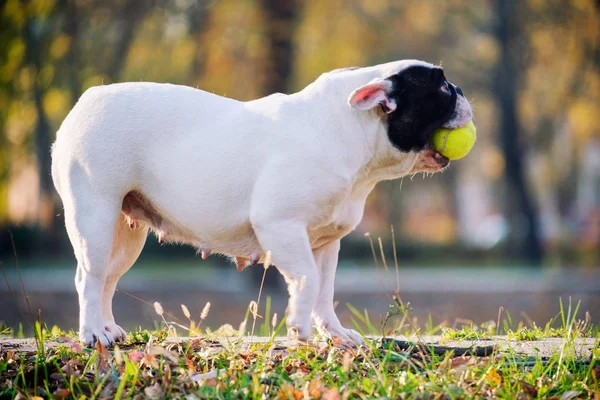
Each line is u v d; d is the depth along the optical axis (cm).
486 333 726
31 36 2031
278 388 513
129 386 524
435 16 2928
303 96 593
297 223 564
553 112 3098
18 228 2742
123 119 597
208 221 588
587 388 527
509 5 2844
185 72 2395
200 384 513
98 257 590
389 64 596
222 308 1620
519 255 3073
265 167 570
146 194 606
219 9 2205
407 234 4012
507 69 2906
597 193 5322
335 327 622
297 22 2086
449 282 2081
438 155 604
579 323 707
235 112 597
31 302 1645
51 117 2423
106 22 2302
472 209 6538
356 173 587
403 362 557
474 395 501
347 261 3100
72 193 597
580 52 2812
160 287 1916
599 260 3114
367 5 2638
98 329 595
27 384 546
